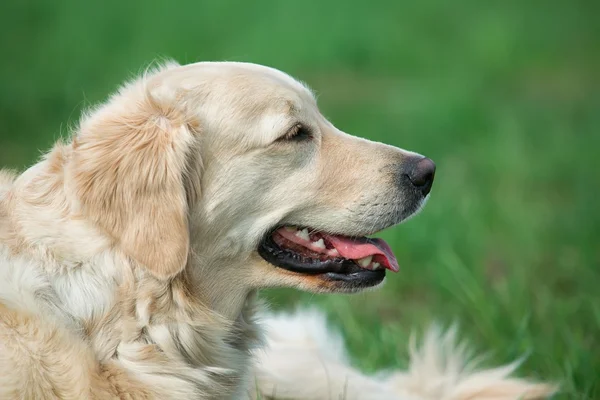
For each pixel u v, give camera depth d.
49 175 5.62
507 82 21.53
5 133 15.33
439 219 11.60
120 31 22.95
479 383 7.29
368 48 22.91
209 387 5.74
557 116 18.17
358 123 16.70
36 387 5.09
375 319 9.21
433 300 9.85
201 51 20.61
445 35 25.25
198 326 5.68
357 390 7.21
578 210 12.13
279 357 7.32
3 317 5.14
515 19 27.31
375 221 6.12
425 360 7.71
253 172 5.84
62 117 16.17
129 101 5.83
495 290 9.52
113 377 5.34
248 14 25.20
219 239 5.81
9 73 19.16
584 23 27.12
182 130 5.55
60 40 22.03
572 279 10.16
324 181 6.04
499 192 13.01
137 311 5.43
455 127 16.66
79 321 5.35
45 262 5.38
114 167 5.45
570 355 7.77
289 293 9.90
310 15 25.53
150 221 5.38
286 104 5.97
